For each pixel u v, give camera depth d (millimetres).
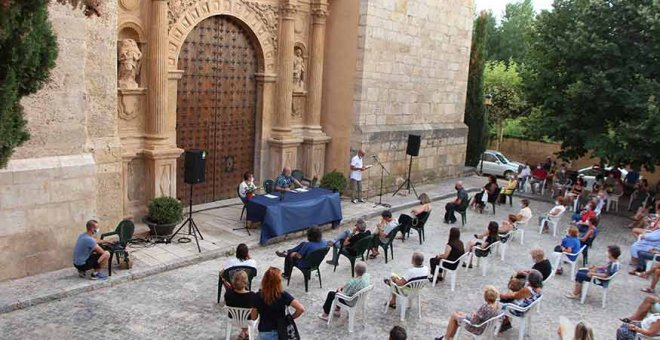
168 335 7820
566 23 19094
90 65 10305
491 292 7758
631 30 17516
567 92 18578
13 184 8906
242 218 13695
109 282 9328
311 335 8180
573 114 18891
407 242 13461
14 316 8047
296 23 16047
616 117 18438
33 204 9188
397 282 8875
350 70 16625
